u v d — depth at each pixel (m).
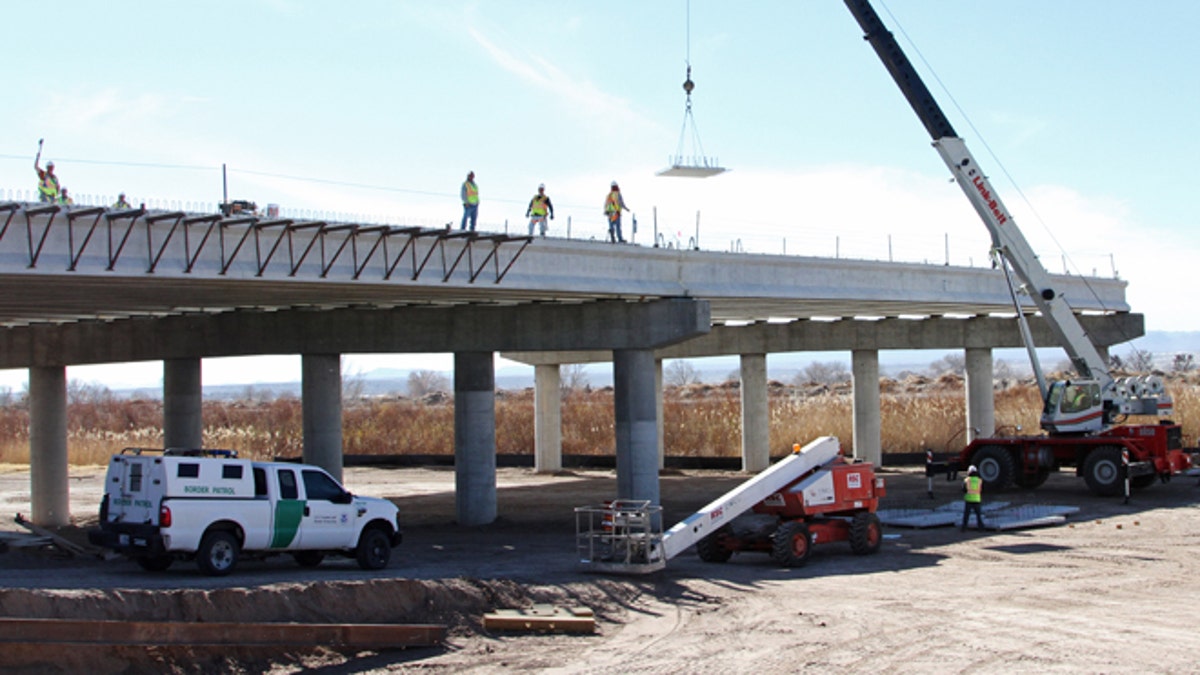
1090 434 37.12
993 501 35.81
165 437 37.75
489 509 34.97
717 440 62.34
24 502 44.88
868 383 51.09
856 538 25.33
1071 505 34.31
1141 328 50.06
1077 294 46.69
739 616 19.11
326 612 17.41
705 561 24.94
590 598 20.08
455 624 18.14
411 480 52.72
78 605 15.34
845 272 37.34
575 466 59.25
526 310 34.12
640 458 32.91
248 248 22.92
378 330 35.25
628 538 22.44
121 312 33.22
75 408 102.94
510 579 21.14
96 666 14.33
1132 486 38.25
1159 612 19.14
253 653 15.66
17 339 38.16
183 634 15.13
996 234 35.94
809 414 66.88
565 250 29.19
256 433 70.94
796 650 16.69
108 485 20.62
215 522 20.09
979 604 19.89
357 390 148.25
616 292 30.58
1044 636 17.34
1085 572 23.12
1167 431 36.53
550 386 55.91
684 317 32.12
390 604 18.11
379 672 15.70
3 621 13.98
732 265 34.06
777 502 24.61
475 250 27.14
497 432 70.44
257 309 35.78
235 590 16.91
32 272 19.83
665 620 18.89
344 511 22.05
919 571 23.45
